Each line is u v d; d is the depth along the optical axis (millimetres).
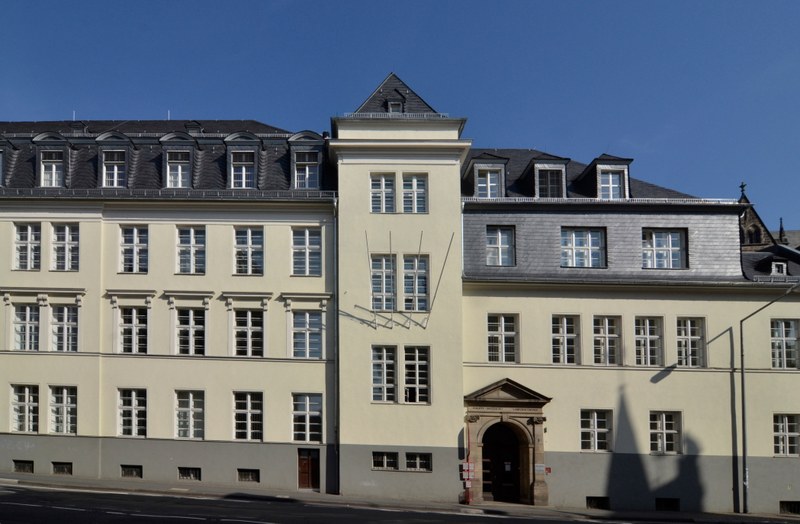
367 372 32031
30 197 32812
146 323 32812
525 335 33469
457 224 33000
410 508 29219
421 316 32438
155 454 31984
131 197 32875
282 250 33094
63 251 33219
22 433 32219
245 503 27484
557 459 32781
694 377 33688
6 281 32750
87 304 32688
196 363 32406
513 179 37438
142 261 33219
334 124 35375
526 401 32500
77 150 34938
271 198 32969
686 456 33156
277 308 32750
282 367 32406
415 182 33500
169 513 23672
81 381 32281
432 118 33344
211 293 32656
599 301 33969
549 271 34031
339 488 31344
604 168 35500
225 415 32125
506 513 29328
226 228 33219
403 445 31688
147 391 32281
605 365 33500
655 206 34750
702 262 34625
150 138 35281
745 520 30516
